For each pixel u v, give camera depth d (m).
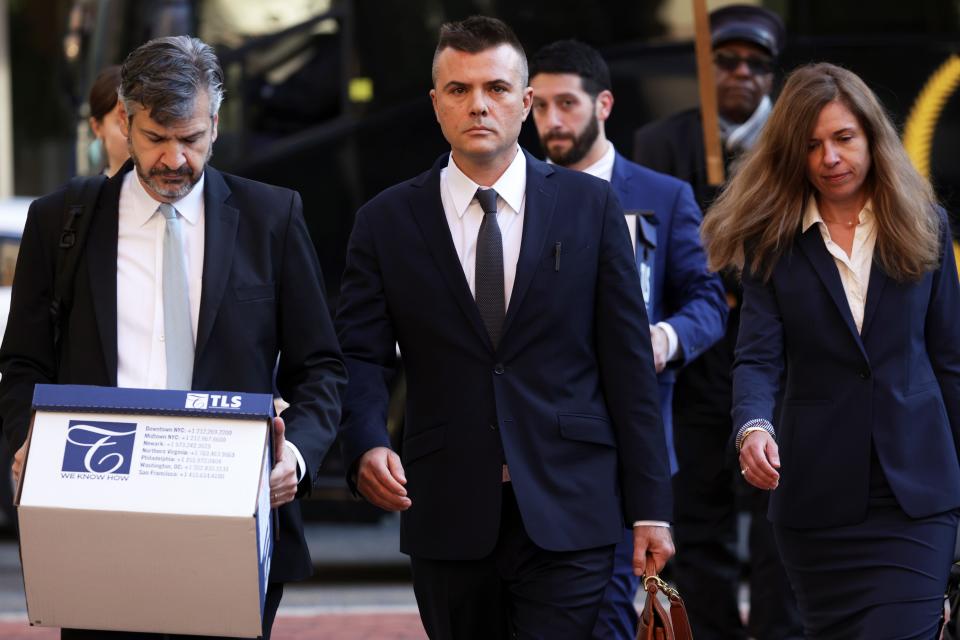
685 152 14.16
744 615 17.11
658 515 9.15
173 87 8.00
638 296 9.36
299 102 19.47
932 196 9.98
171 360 8.28
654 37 18.53
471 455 9.18
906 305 9.80
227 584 7.58
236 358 8.33
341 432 9.34
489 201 9.32
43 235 8.50
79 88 20.41
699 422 13.75
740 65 14.37
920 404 9.77
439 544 9.24
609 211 9.42
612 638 10.93
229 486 7.53
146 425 7.64
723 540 13.95
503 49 9.24
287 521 8.60
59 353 8.51
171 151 8.09
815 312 9.90
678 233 12.24
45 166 41.38
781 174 9.98
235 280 8.41
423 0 19.28
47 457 7.60
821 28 18.64
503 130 9.23
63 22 24.19
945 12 18.72
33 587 7.67
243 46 19.48
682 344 11.70
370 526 24.44
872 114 9.79
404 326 9.41
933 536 9.71
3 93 38.62
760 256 10.05
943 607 9.76
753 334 10.09
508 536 9.22
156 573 7.60
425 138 19.34
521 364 9.20
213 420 7.63
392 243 9.43
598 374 9.41
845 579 9.81
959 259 17.03
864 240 9.93
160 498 7.53
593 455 9.26
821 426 9.86
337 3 19.47
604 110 12.31
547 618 9.12
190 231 8.45
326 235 19.36
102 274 8.35
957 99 18.66
